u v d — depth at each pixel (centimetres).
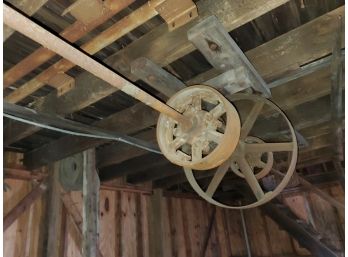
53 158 337
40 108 257
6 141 288
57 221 352
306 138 388
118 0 153
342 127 274
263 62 205
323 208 633
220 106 186
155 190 578
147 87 256
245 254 729
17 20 95
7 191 340
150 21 190
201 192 245
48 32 105
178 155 193
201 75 235
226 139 175
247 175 246
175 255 591
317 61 215
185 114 194
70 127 251
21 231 340
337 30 163
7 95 245
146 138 340
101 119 320
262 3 151
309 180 640
